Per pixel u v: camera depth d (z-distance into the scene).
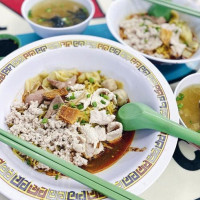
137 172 0.27
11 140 0.27
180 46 0.43
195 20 0.46
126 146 0.32
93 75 0.37
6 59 0.33
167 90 0.33
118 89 0.37
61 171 0.26
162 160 0.28
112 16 0.44
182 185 0.31
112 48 0.36
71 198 0.25
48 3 0.46
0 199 0.27
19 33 0.44
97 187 0.25
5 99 0.32
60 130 0.31
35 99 0.33
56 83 0.35
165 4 0.43
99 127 0.33
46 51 0.35
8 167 0.26
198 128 0.34
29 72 0.35
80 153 0.31
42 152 0.27
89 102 0.35
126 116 0.32
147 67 0.35
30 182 0.26
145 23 0.46
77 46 0.36
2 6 0.48
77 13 0.46
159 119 0.30
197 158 0.33
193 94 0.37
